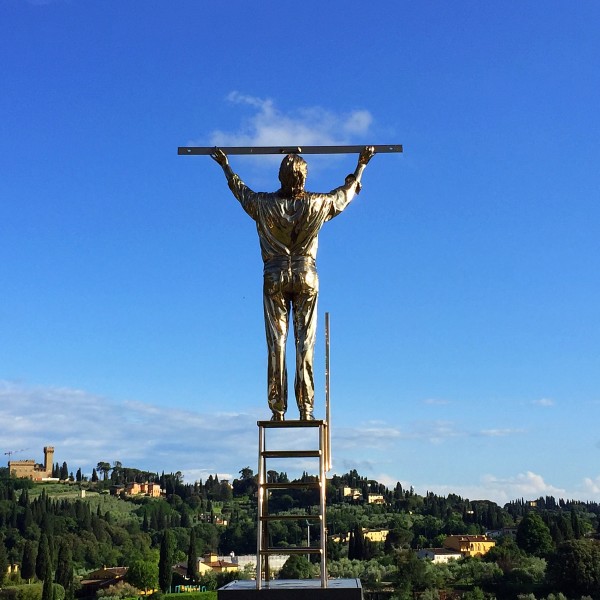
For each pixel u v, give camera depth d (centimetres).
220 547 19088
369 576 9875
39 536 16362
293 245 1086
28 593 11281
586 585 8938
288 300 1101
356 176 1130
